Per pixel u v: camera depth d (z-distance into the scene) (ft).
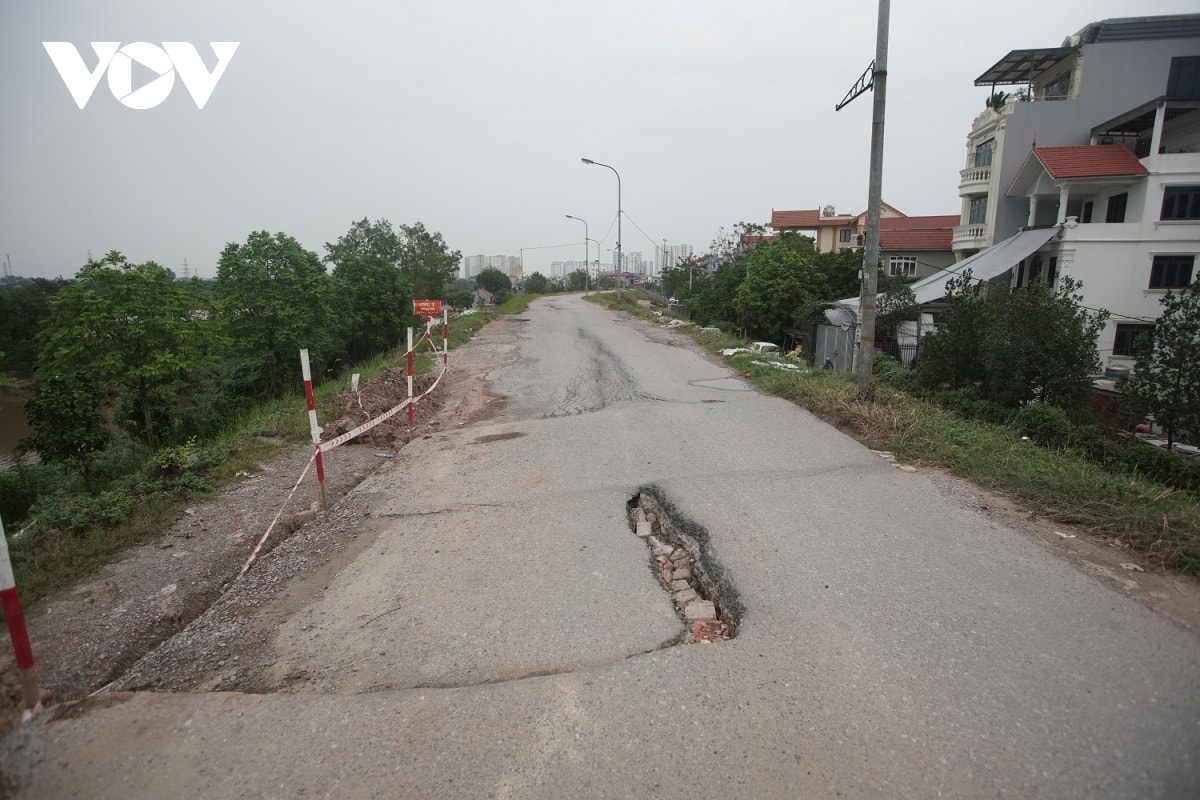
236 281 56.29
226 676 11.02
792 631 11.54
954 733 8.89
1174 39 76.84
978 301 37.27
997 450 21.59
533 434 27.17
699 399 33.35
